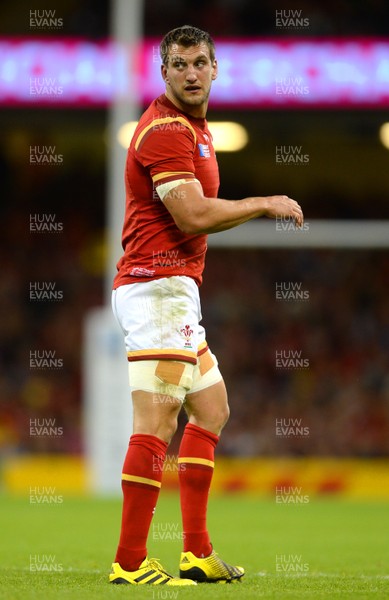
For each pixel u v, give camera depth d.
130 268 16.48
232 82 56.56
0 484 67.19
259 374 82.44
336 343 84.38
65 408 81.75
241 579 17.06
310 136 82.00
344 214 88.94
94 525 33.44
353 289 87.56
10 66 57.00
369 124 57.81
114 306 16.83
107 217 92.31
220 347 83.94
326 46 56.53
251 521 37.06
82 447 78.44
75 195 92.75
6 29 81.38
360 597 14.39
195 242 16.55
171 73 16.27
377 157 86.75
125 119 55.59
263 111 56.69
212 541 28.28
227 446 76.75
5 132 85.06
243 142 67.56
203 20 76.44
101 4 78.56
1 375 83.81
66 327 86.94
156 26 76.50
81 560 21.59
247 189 89.62
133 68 55.78
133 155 16.45
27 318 87.44
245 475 64.81
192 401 16.89
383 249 88.56
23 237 91.44
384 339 84.44
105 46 56.69
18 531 30.86
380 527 34.38
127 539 16.03
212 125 60.81
